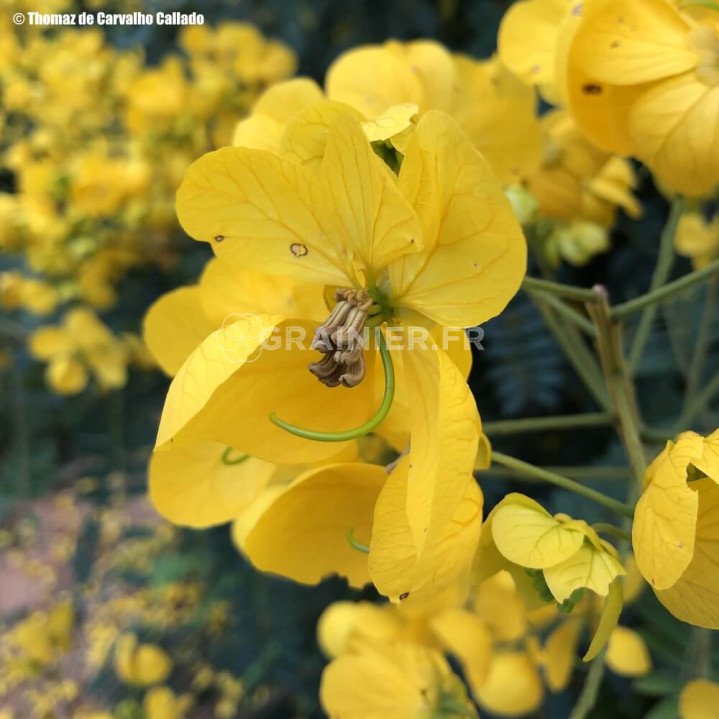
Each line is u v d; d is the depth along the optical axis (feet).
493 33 0.66
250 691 0.82
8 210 0.79
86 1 0.99
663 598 0.24
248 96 0.80
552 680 0.40
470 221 0.21
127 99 0.84
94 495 0.84
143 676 0.76
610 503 0.27
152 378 0.86
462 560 0.24
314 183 0.24
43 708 0.83
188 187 0.24
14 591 1.30
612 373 0.35
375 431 0.28
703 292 0.56
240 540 0.38
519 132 0.38
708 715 0.33
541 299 0.44
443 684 0.38
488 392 0.66
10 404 0.92
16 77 0.94
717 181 0.30
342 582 0.71
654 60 0.30
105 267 0.81
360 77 0.34
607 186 0.44
